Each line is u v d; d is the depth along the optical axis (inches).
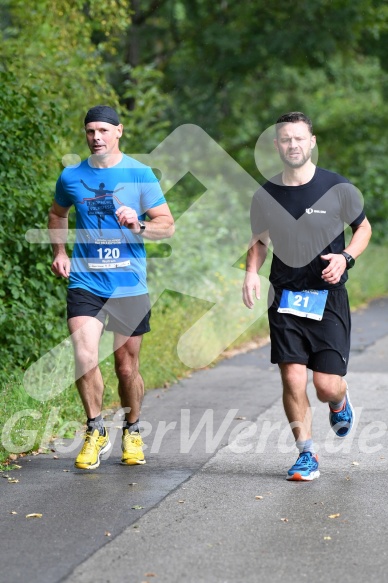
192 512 453.7
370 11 1955.0
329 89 2234.3
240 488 497.0
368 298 1641.2
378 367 906.7
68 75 1044.5
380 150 2228.1
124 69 1550.2
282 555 393.1
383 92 2278.5
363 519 442.0
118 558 390.3
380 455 568.4
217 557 390.9
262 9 1974.7
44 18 1125.7
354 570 375.9
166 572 374.0
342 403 550.3
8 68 911.7
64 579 367.2
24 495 483.8
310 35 1937.7
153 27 2021.4
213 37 1966.0
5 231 722.2
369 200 2170.3
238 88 2059.5
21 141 748.0
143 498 477.4
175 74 2069.4
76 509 458.3
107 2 1154.0
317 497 479.2
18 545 406.3
